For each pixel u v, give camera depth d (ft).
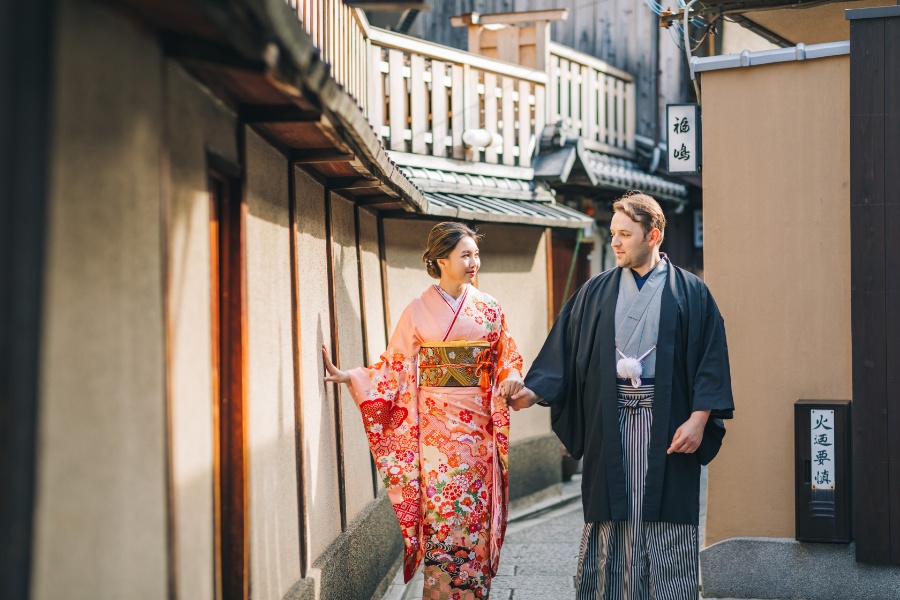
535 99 31.24
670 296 14.42
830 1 20.49
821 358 17.69
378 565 19.08
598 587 14.58
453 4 41.70
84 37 6.75
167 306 8.13
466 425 16.14
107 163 7.13
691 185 40.78
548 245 31.24
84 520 6.82
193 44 8.27
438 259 16.47
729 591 17.87
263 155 12.14
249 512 10.81
